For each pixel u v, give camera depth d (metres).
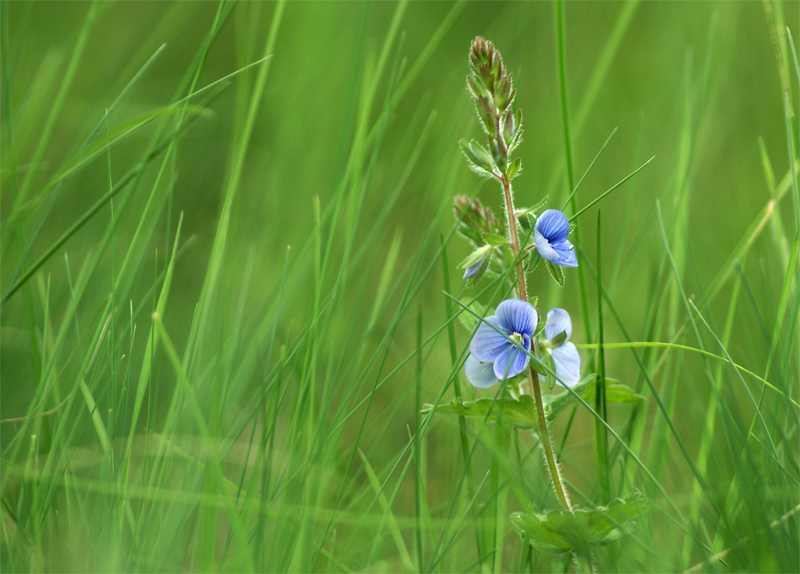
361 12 0.58
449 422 0.55
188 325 0.58
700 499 0.51
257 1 0.57
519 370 0.50
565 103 0.54
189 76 0.55
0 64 0.56
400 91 0.58
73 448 0.51
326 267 0.54
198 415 0.49
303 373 0.52
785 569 0.49
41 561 0.50
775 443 0.51
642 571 0.50
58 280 0.57
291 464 0.51
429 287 0.64
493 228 0.51
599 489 0.52
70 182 0.64
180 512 0.50
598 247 0.51
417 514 0.51
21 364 0.55
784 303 0.52
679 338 0.56
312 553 0.51
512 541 0.54
